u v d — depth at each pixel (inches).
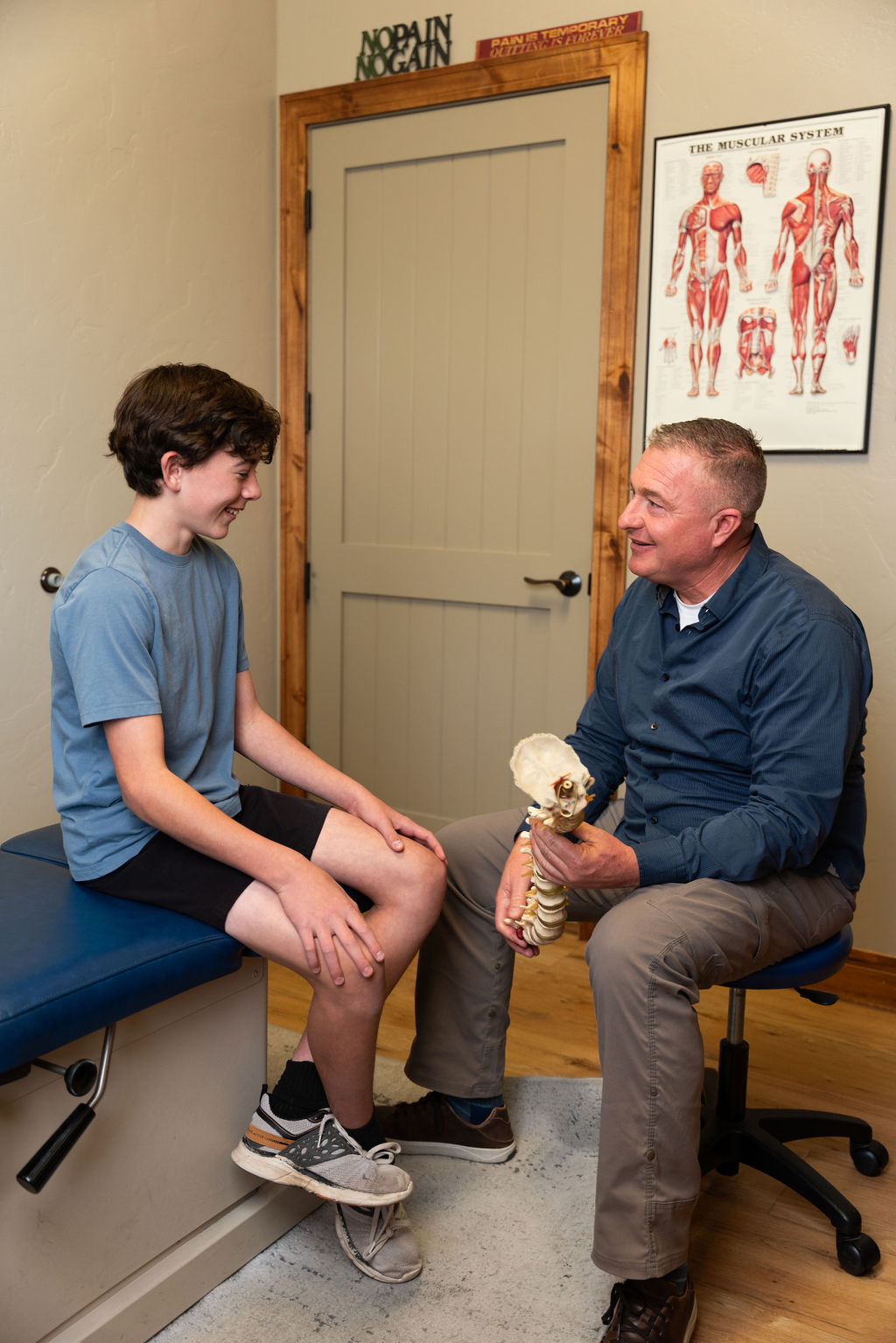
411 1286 62.1
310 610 131.4
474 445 117.9
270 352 127.0
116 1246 56.3
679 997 56.2
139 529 61.4
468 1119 74.4
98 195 101.7
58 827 72.7
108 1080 54.9
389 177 119.1
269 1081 79.8
